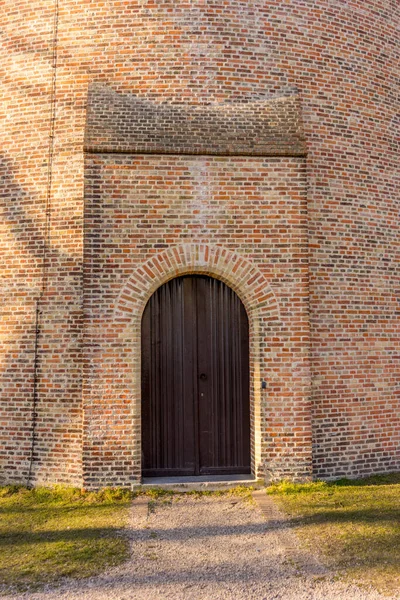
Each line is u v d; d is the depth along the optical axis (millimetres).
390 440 7414
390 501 6020
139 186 6520
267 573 4441
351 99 7586
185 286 6961
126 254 6484
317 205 7191
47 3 7309
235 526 5395
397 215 7863
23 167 7215
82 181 6984
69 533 5273
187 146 6535
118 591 4180
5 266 7148
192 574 4441
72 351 6816
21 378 6926
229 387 6926
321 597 4059
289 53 7254
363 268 7426
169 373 6887
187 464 6820
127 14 7074
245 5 7152
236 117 6852
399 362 7625
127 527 5398
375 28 7934
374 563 4562
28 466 6793
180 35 7008
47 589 4215
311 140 7250
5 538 5176
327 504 5918
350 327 7238
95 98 6824
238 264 6570
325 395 6980
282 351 6543
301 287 6609
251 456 6746
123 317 6441
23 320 6996
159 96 6910
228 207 6602
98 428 6359
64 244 6961
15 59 7410
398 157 7984
